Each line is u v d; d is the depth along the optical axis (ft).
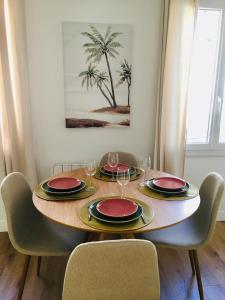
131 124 8.66
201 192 6.21
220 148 9.09
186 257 7.28
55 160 8.66
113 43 7.95
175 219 4.44
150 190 5.64
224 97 8.77
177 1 7.50
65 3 7.61
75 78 8.05
